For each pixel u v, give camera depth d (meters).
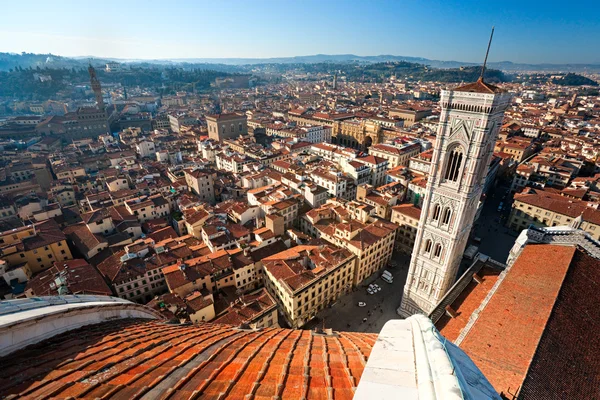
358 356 20.66
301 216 129.00
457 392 11.03
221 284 93.12
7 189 170.50
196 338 28.30
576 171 176.62
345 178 154.12
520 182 169.50
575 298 44.03
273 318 81.31
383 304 99.56
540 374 32.81
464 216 71.00
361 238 103.88
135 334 29.12
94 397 16.45
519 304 44.19
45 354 22.98
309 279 87.31
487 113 59.47
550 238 57.38
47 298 31.00
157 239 114.44
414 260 84.19
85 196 155.38
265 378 17.86
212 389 17.11
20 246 101.56
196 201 139.00
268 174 166.38
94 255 107.44
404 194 152.12
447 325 56.34
